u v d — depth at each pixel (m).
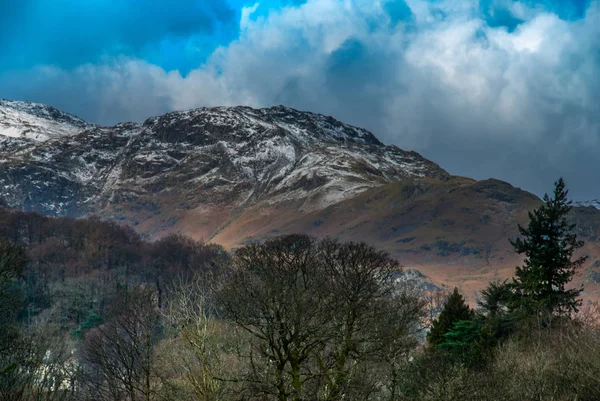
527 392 48.19
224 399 43.75
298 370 43.78
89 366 58.06
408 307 58.75
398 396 54.00
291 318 43.94
